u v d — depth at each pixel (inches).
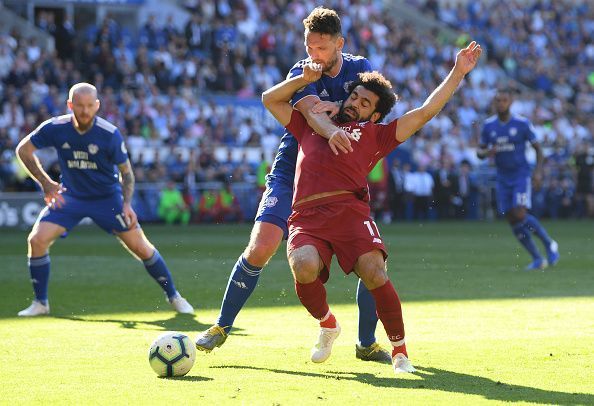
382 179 2741.1
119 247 1752.0
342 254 589.3
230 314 647.1
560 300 959.6
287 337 730.2
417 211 2832.2
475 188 2896.2
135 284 1133.1
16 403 503.2
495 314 853.8
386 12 3464.6
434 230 2321.6
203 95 2824.8
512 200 1380.4
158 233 2167.8
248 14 3166.8
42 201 2363.4
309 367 608.4
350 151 593.0
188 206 2554.1
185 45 2930.6
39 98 2522.1
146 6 3129.9
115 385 549.3
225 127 2723.9
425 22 3727.9
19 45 2674.7
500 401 505.4
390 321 588.7
